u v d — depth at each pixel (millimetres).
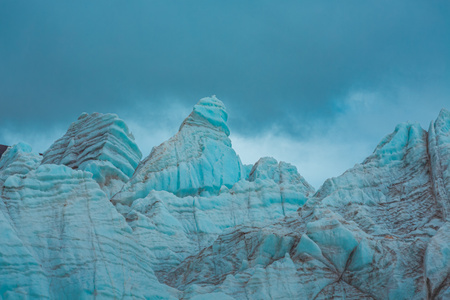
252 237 57094
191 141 81938
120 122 82875
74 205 44750
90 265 42094
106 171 76750
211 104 87750
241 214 71750
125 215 70438
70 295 40469
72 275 41188
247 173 90312
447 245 47031
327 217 54000
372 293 47750
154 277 46938
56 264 41500
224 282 49469
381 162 65688
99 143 79812
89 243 43250
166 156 79312
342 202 61062
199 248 65625
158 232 64312
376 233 55156
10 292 38250
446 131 64625
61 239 42719
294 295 47719
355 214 58312
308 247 51438
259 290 47812
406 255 49344
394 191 62031
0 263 38688
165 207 68812
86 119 87125
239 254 56250
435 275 45156
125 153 81375
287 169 85438
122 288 42812
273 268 49250
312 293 47906
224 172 80375
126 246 45656
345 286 48719
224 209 72250
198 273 56250
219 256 57438
